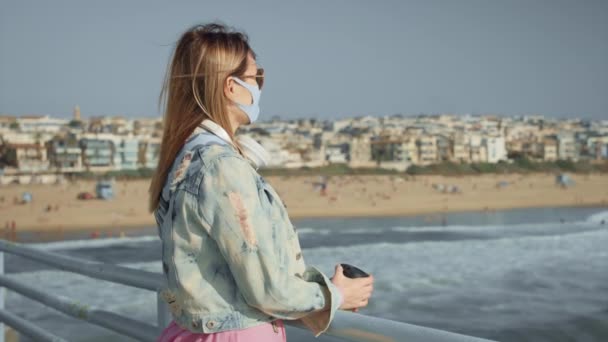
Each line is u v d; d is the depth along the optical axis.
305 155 157.12
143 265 29.11
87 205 83.00
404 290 18.64
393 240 43.50
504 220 69.94
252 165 1.64
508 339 13.29
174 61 1.65
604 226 53.34
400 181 123.94
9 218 72.75
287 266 1.48
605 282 19.59
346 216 78.94
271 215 1.49
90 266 2.55
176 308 1.55
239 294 1.48
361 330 1.39
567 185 117.25
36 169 125.81
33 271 25.47
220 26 1.69
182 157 1.54
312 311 1.44
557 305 16.34
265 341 1.49
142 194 96.25
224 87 1.62
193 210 1.45
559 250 29.61
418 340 1.26
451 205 89.88
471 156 158.62
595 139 181.50
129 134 151.62
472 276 21.28
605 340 13.27
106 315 2.44
